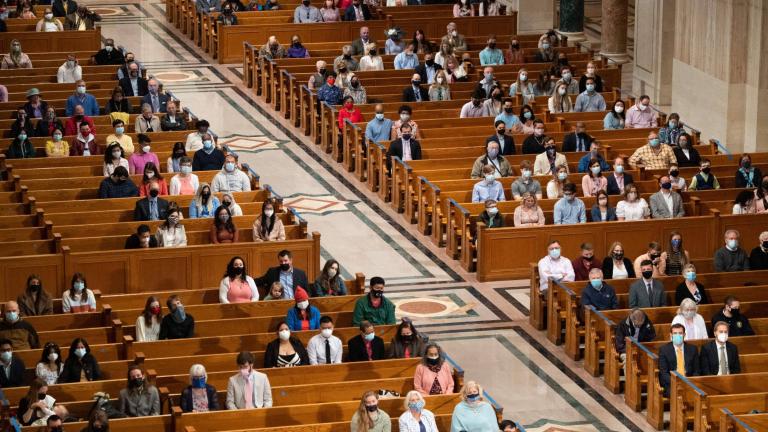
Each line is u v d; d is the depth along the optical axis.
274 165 38.03
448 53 42.47
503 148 35.00
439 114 38.53
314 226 33.81
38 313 25.64
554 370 26.81
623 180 32.91
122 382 22.62
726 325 24.67
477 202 32.19
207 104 43.16
